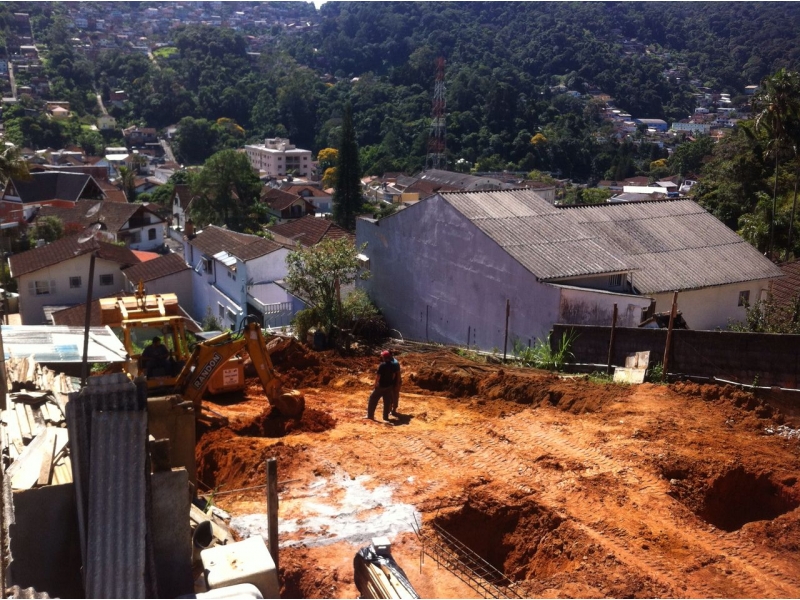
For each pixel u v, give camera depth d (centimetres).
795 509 1243
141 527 707
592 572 1044
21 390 1228
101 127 16300
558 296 2341
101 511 706
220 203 8050
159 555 755
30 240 6328
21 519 761
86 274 5097
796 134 4528
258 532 1142
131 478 723
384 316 3331
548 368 2050
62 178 8125
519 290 2495
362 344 2512
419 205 3011
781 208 4888
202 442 1550
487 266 2644
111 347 1814
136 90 18312
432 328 3003
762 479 1341
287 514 1207
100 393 745
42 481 811
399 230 3164
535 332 2447
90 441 738
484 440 1521
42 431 984
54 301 5038
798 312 2395
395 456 1443
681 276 2738
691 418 1587
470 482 1317
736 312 2891
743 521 1332
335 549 1105
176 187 9412
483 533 1221
